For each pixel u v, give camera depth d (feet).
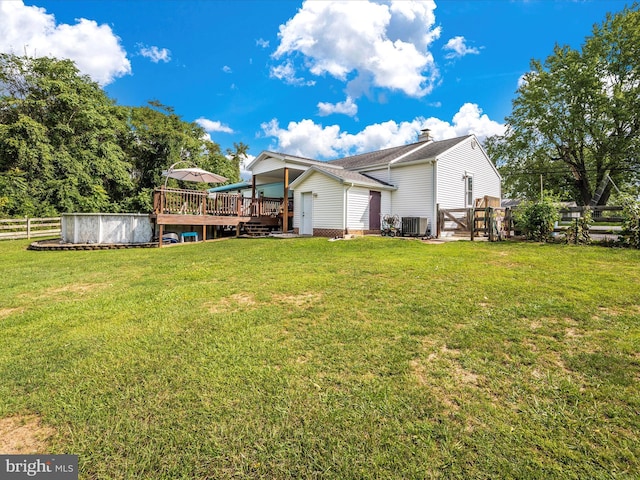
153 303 14.12
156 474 5.20
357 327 10.82
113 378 7.95
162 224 39.73
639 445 5.50
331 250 30.45
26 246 38.55
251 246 34.91
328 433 5.98
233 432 6.04
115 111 84.33
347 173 47.93
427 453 5.48
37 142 64.44
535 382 7.42
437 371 7.98
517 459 5.30
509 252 26.13
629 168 66.64
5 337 10.64
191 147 99.04
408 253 27.17
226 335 10.41
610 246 27.48
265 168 55.77
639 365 8.00
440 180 45.19
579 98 68.49
